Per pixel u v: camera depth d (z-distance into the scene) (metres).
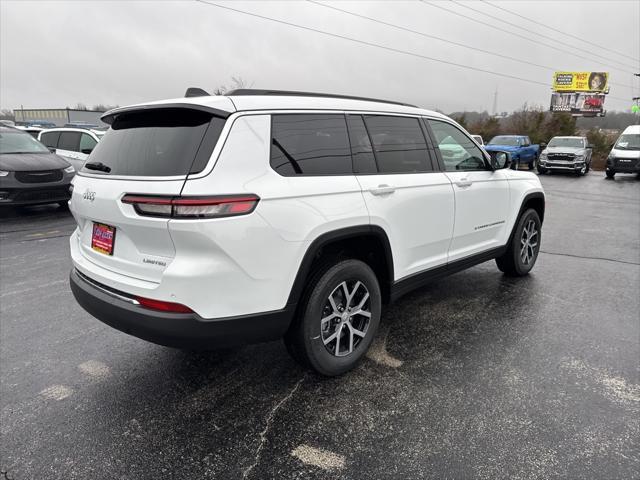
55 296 4.55
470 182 3.96
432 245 3.64
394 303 4.35
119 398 2.80
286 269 2.53
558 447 2.32
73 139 11.05
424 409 2.66
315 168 2.74
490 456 2.27
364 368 3.14
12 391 2.88
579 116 56.50
